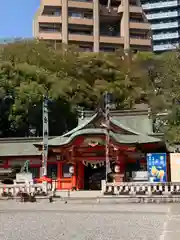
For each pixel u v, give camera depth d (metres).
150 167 30.83
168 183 27.84
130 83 64.00
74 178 37.91
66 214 19.89
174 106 34.78
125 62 70.62
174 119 35.50
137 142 34.75
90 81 66.75
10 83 53.53
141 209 22.41
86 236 12.36
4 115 54.16
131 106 59.91
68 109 55.53
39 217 18.48
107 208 23.31
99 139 35.47
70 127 55.97
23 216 19.08
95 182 38.22
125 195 27.22
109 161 36.22
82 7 103.44
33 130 55.59
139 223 15.71
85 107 57.84
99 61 68.81
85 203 26.78
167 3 129.38
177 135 34.66
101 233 13.01
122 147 35.50
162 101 39.59
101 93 59.94
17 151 40.75
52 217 18.42
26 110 52.34
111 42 104.38
